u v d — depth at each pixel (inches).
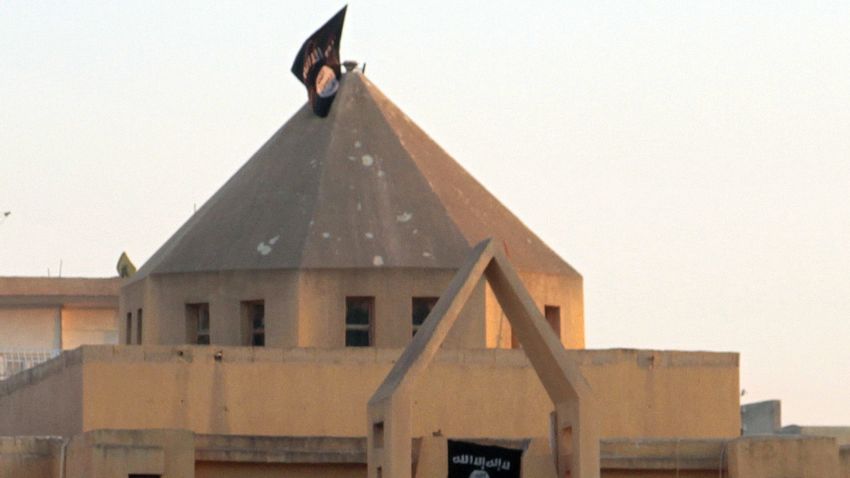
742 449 3567.9
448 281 4008.4
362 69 4471.0
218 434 3720.5
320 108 4343.0
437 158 4340.6
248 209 4173.2
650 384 4008.4
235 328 4035.4
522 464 3452.3
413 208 4126.5
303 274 3981.3
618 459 3607.3
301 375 3828.7
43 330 6402.6
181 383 3779.5
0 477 3560.5
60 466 3592.5
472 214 4190.5
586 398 3316.9
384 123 4315.9
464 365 3868.1
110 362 3759.8
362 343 4001.0
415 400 3831.2
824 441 3585.1
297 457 3565.5
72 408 3811.5
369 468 3361.2
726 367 4072.3
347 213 4094.5
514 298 3351.4
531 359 3437.5
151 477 3430.1
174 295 4121.6
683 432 4018.2
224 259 4072.3
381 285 3983.8
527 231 4303.6
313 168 4202.8
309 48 4375.0
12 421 4382.4
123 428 3737.7
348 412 3831.2
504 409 3870.6
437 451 3469.5
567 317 4234.7
